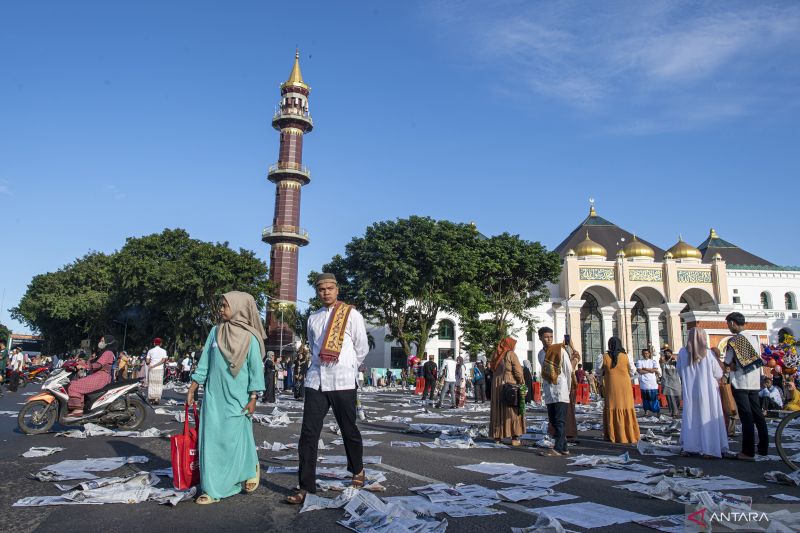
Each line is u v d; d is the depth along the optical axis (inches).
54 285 2257.6
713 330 1505.9
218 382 187.6
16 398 703.7
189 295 1619.1
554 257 1708.9
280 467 239.8
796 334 2209.6
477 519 162.2
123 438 340.8
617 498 193.6
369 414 556.7
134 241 1787.6
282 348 2118.6
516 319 2065.7
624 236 2583.7
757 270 2429.9
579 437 386.6
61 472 224.4
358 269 1520.7
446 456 283.1
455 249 1549.0
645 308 2309.3
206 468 180.4
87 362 398.0
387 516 155.5
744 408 294.7
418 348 1533.0
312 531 150.3
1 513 166.1
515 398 331.0
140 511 168.9
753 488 212.7
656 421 527.2
